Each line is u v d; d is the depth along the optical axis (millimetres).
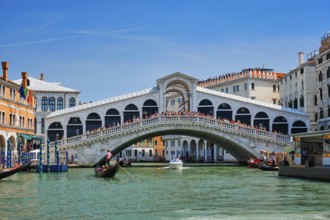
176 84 63969
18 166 36188
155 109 58969
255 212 19906
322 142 37156
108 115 58344
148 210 20500
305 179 34688
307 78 60969
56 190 27891
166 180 35250
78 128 57938
